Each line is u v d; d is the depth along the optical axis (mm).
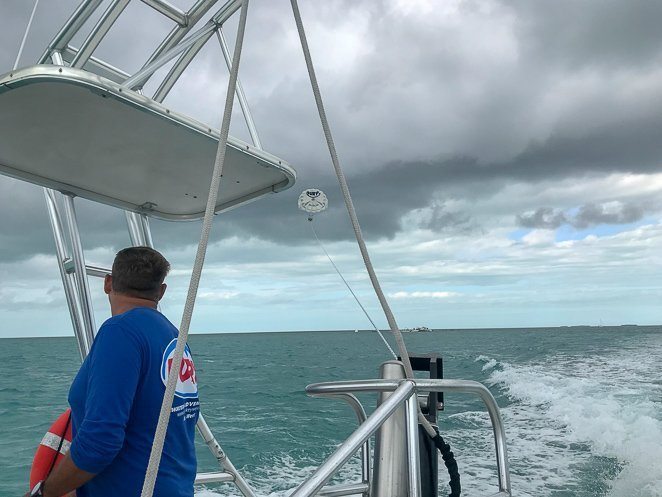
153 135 1841
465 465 8008
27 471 9227
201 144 1902
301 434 11781
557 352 34094
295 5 1256
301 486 1081
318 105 1278
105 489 1353
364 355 45688
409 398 1342
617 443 8805
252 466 9148
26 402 18578
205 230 1006
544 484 7027
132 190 2420
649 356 27234
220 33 2285
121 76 2422
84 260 2193
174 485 1408
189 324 978
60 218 2326
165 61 1975
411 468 1287
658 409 11688
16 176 2158
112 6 2002
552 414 12031
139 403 1385
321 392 1435
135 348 1379
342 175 1294
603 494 6535
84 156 2037
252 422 13547
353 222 1304
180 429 1474
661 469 7145
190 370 1566
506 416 12250
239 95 2301
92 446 1254
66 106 1613
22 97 1538
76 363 40688
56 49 2094
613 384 16312
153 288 1614
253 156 1985
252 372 29938
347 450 1150
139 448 1373
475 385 1423
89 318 2139
